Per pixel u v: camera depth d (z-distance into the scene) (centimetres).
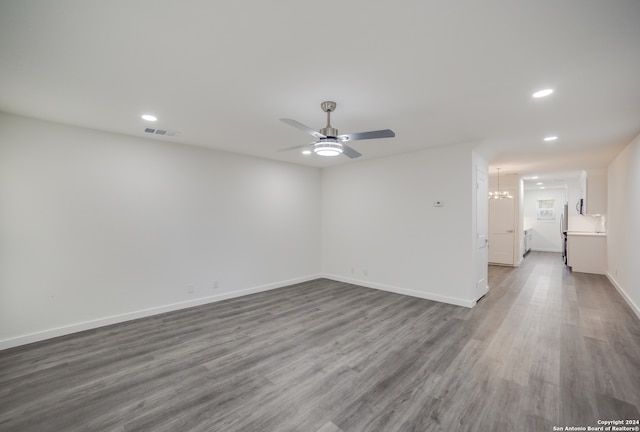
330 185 609
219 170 463
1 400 211
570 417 189
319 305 432
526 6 145
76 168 339
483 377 237
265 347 294
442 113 295
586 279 583
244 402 207
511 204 730
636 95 249
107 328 347
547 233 1033
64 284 330
